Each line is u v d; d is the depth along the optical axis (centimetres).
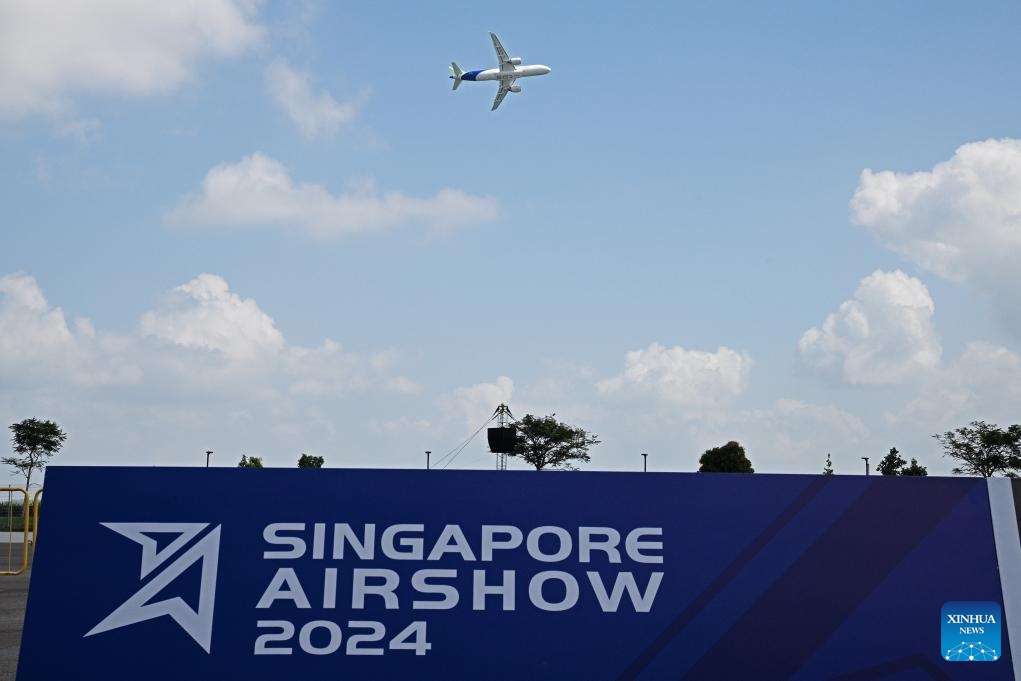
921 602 718
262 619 708
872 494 738
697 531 730
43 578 707
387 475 738
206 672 697
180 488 730
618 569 723
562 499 736
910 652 710
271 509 729
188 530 722
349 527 727
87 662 695
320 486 734
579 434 5300
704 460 5872
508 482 739
